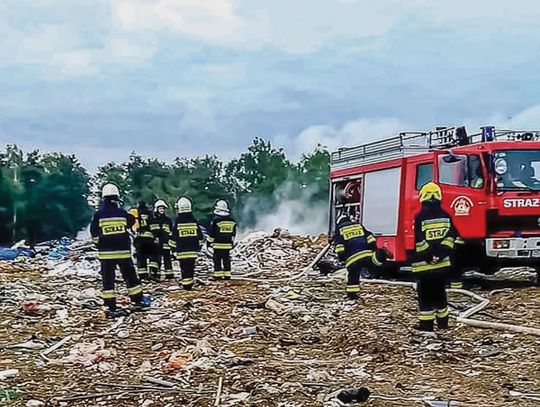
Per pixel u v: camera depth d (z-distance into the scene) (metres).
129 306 14.38
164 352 10.31
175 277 21.17
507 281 18.06
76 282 19.92
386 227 18.61
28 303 14.11
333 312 13.83
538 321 12.38
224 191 85.44
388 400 7.80
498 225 16.08
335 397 7.78
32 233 75.56
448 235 11.48
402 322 12.51
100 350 10.44
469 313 12.92
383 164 18.91
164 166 85.50
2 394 8.14
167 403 7.76
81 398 7.99
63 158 80.94
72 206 79.69
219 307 14.55
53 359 10.16
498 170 15.98
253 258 29.84
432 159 16.78
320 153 85.38
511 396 7.99
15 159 79.19
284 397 7.87
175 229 17.64
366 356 10.05
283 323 12.72
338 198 22.09
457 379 8.73
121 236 13.95
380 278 19.83
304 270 22.61
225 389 8.27
